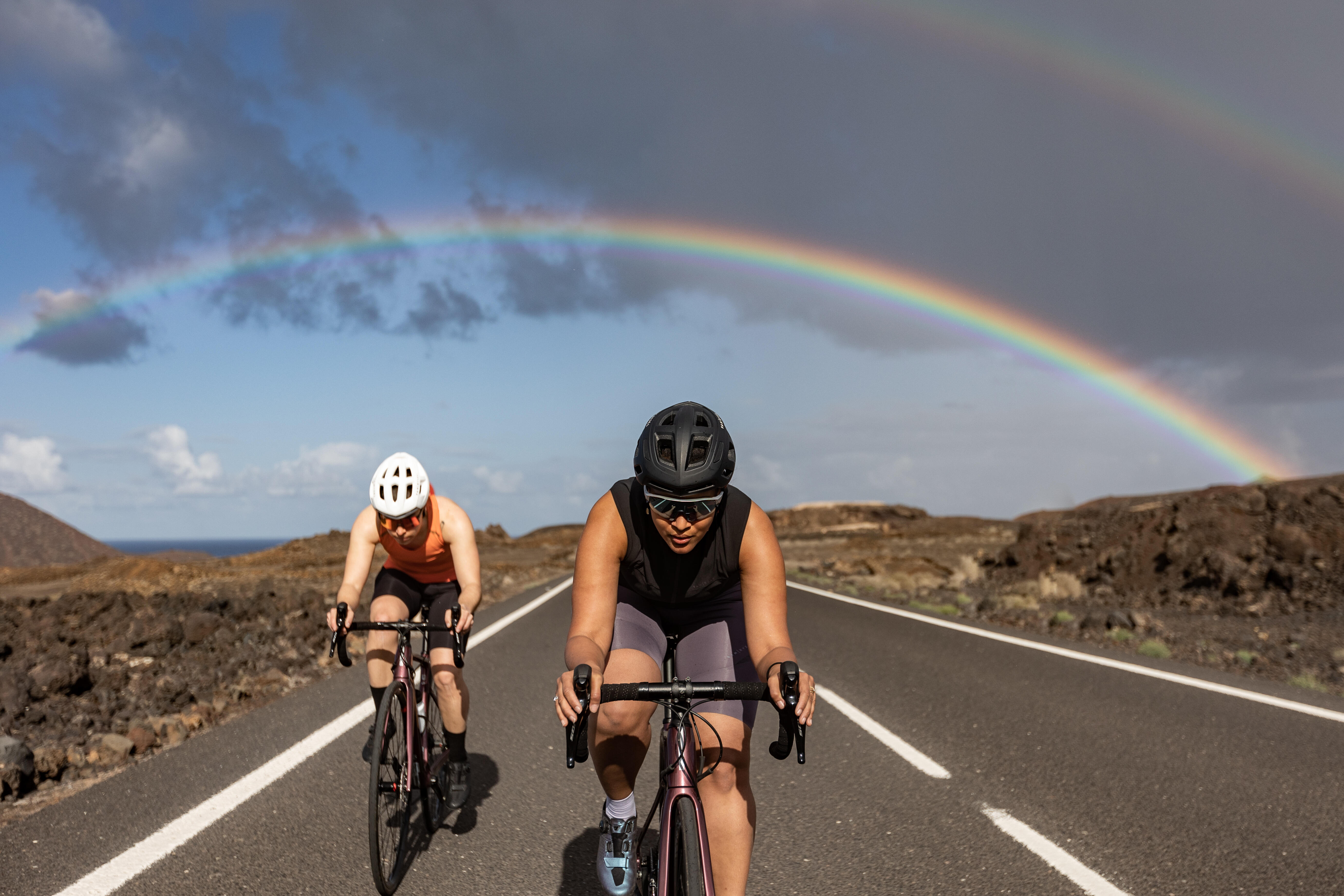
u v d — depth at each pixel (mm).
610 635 2643
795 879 3578
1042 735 6027
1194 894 3416
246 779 4766
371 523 4285
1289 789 4781
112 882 3418
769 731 6207
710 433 2408
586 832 4125
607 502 2746
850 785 4887
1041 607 15281
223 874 3520
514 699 7145
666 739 2449
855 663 8992
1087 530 19828
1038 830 4145
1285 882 3539
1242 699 7234
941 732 6113
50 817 4172
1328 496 15945
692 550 2658
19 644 8773
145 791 4578
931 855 3830
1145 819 4297
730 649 2830
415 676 4145
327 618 3875
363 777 4824
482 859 3783
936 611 14320
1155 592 16188
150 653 8664
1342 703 7070
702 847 2227
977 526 66375
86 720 6125
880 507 82438
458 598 4383
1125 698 7262
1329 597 13742
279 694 7480
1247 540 15945
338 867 3607
